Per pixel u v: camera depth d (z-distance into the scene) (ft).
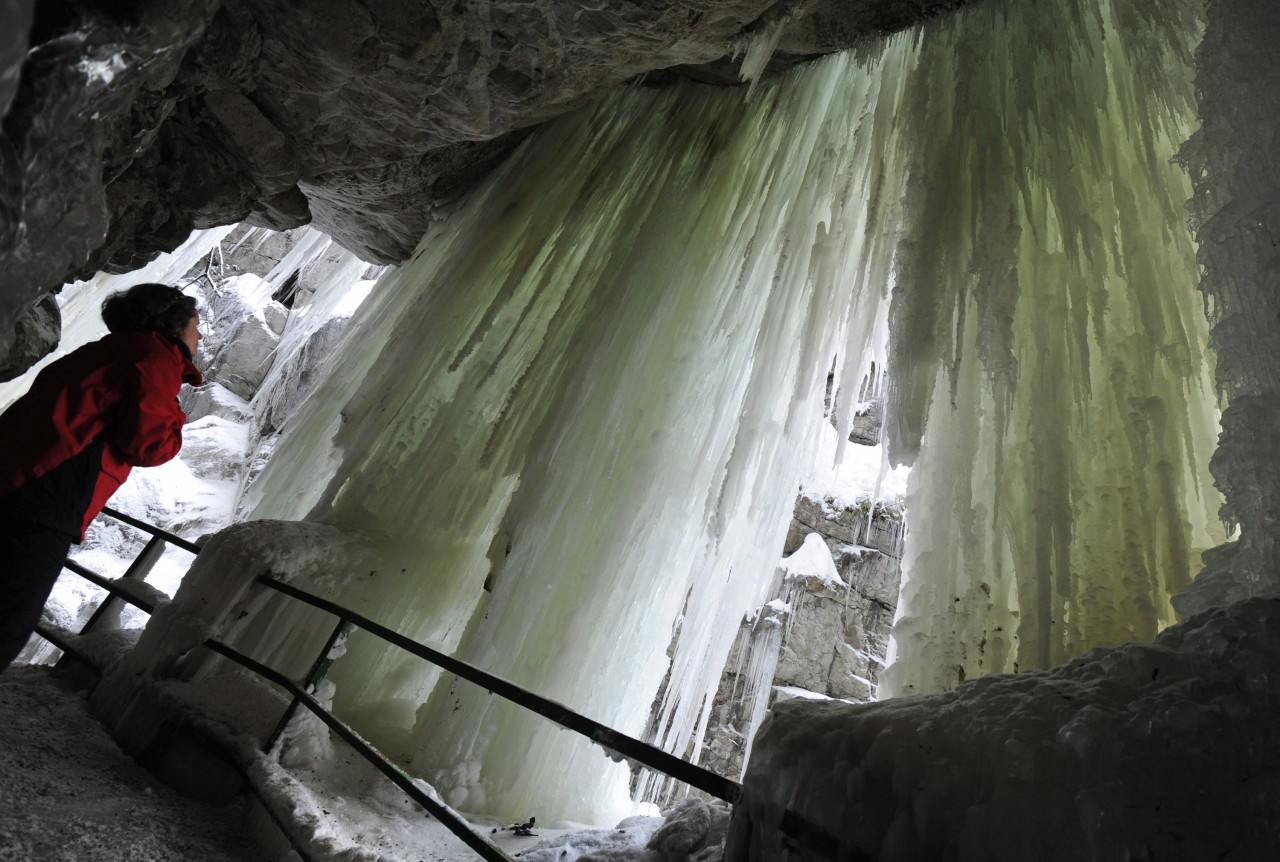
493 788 14.64
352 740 7.63
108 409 7.35
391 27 13.06
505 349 20.15
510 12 13.24
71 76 4.34
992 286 12.30
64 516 6.97
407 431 19.88
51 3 4.17
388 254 29.30
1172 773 3.67
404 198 24.99
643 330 18.74
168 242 18.35
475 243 22.72
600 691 16.42
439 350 21.27
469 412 19.94
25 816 6.29
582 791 15.67
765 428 17.44
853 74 18.93
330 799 9.62
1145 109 12.70
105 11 4.42
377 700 16.28
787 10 14.82
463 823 5.95
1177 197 11.80
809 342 16.72
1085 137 13.20
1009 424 11.56
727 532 19.24
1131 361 10.71
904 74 17.34
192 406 54.13
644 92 22.45
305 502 24.75
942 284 13.09
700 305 19.22
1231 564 5.72
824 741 4.61
